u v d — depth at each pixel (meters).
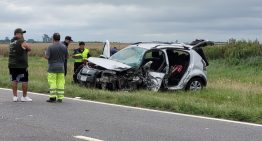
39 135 8.27
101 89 15.53
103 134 8.41
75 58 18.31
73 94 14.12
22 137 8.09
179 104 11.62
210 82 20.67
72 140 7.89
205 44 16.95
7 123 9.36
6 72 22.58
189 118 10.32
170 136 8.33
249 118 10.20
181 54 16.73
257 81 22.48
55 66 12.62
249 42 33.66
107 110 11.28
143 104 12.19
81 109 11.35
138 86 15.80
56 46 12.68
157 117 10.38
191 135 8.45
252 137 8.36
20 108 11.35
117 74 15.58
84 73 16.17
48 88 14.95
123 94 13.34
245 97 14.16
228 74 26.59
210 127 9.26
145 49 16.23
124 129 8.90
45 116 10.23
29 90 15.36
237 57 32.25
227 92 15.69
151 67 16.16
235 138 8.26
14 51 12.50
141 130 8.83
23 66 12.56
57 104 12.20
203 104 11.58
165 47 16.28
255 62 30.67
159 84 15.71
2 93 14.57
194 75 16.27
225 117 10.54
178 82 16.06
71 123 9.44
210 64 31.66
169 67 16.02
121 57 16.67
